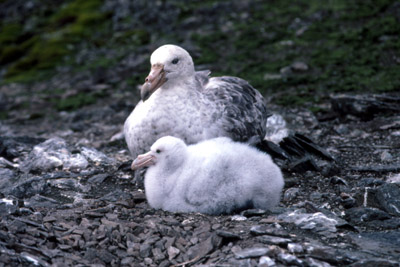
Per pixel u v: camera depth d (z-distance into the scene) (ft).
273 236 19.25
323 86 44.34
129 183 27.55
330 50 50.90
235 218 21.47
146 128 26.21
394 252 18.45
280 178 22.91
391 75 44.14
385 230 20.72
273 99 42.96
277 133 34.83
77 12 73.97
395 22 53.47
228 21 61.67
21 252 18.11
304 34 55.16
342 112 38.06
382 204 22.99
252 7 63.82
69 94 53.01
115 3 73.26
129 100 49.55
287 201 24.49
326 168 27.61
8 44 71.20
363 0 60.03
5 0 82.33
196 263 18.43
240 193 22.02
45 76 60.34
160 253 19.16
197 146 23.73
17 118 48.60
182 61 26.58
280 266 17.49
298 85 45.37
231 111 27.25
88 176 28.32
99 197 25.49
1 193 25.35
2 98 54.70
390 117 36.32
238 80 30.50
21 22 76.38
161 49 26.81
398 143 31.86
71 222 21.20
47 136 41.37
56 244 19.35
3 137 34.86
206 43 56.95
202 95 27.12
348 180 26.63
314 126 36.86
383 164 28.55
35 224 20.21
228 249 18.79
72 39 67.21
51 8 77.97
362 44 50.83
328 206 23.56
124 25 67.31
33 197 24.38
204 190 21.95
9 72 63.57
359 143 32.73
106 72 56.44
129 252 19.25
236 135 27.09
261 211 21.95
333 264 17.72
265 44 54.95
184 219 21.59
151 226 20.72
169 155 22.66
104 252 18.99
